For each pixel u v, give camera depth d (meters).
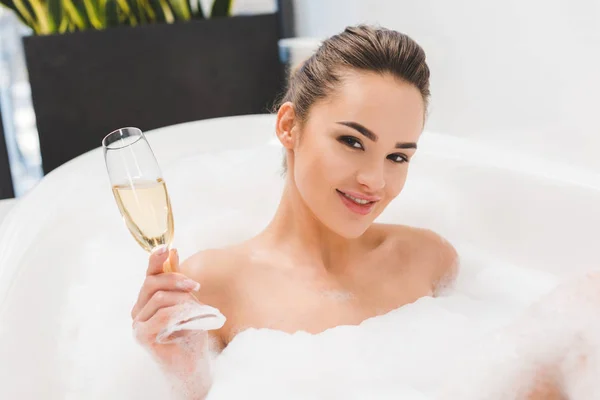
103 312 1.12
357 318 1.07
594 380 0.61
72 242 1.20
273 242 1.12
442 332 1.04
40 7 2.17
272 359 0.98
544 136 1.52
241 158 1.55
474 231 1.44
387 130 0.91
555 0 1.41
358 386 0.95
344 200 0.95
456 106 1.81
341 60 0.94
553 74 1.46
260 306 1.06
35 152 2.71
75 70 2.13
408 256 1.19
